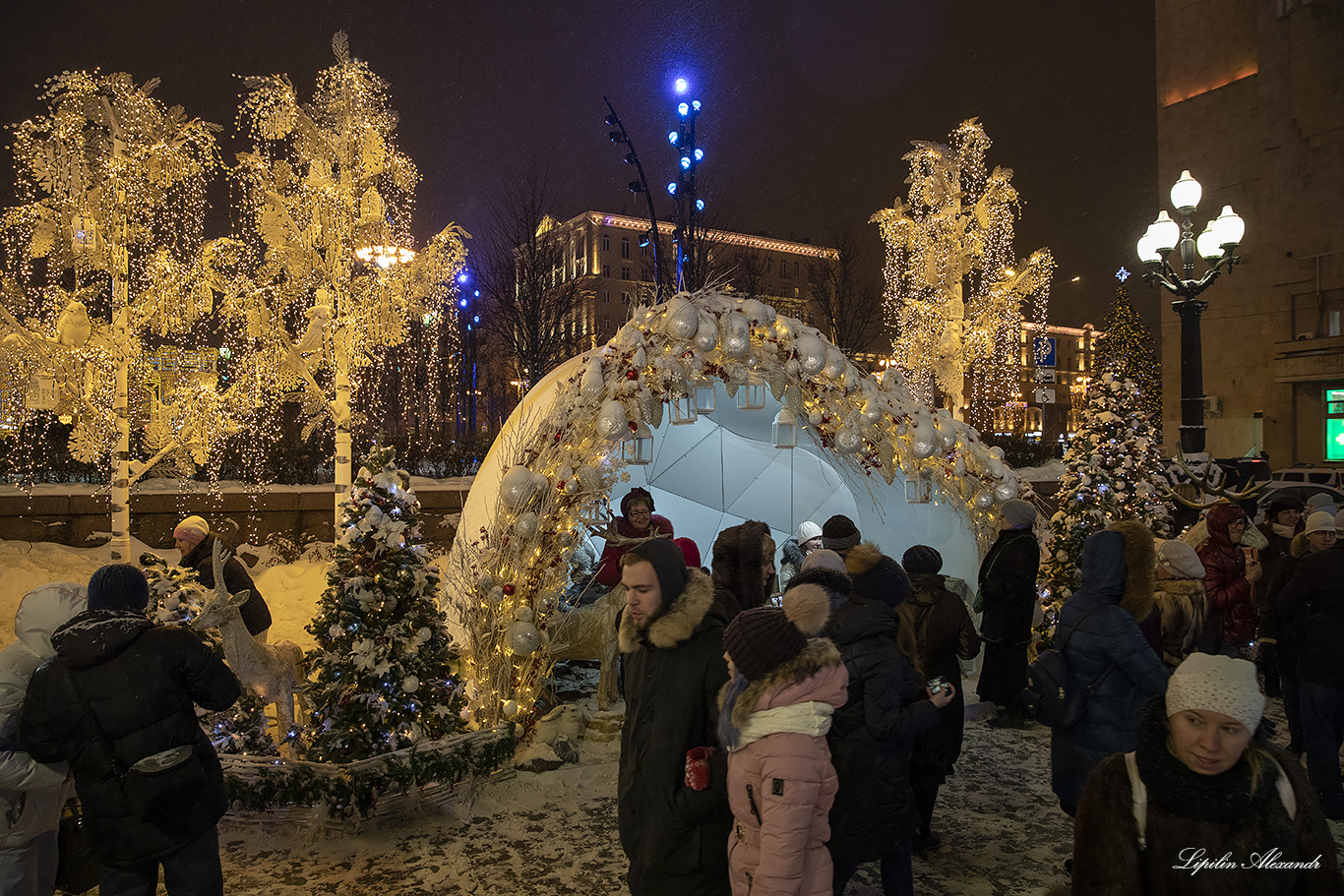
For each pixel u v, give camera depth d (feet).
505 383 92.17
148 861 8.94
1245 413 110.32
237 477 43.73
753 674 7.66
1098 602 11.50
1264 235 107.24
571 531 18.94
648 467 31.86
